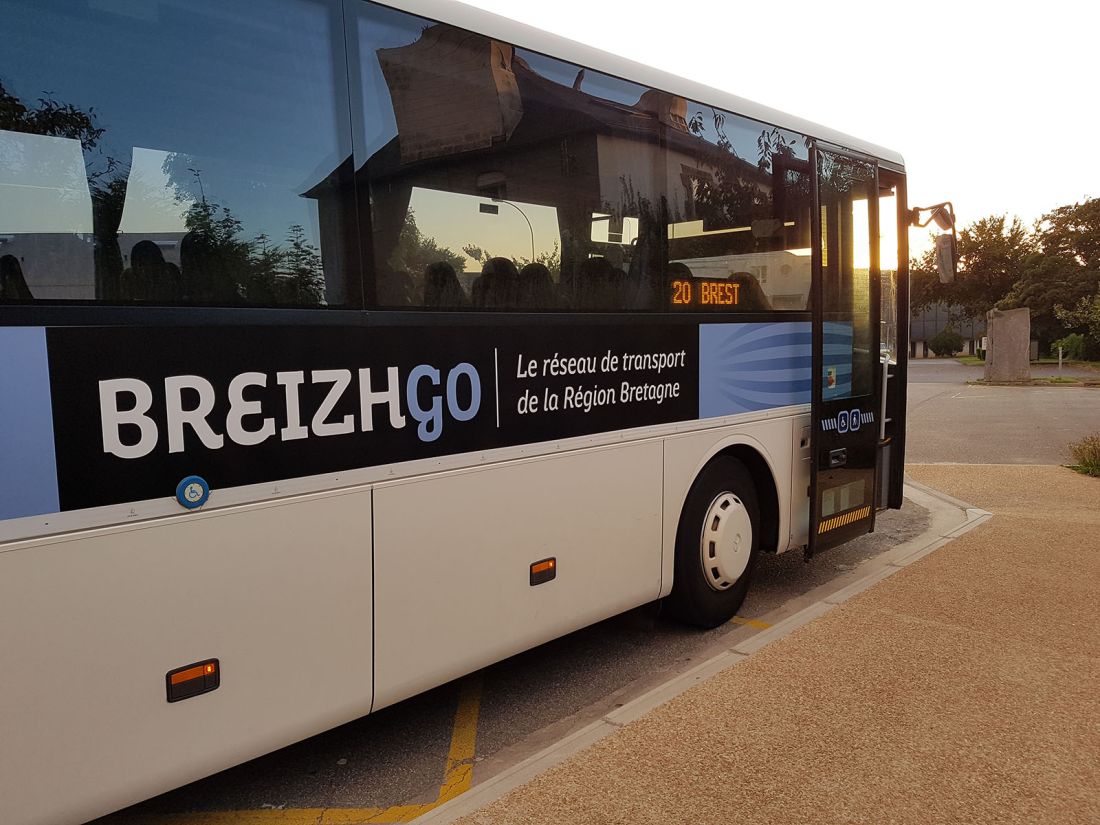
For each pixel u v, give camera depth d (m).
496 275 3.36
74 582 2.25
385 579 2.99
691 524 4.52
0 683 2.14
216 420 2.52
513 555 3.47
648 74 4.11
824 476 5.34
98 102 2.31
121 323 2.32
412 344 3.04
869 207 5.70
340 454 2.83
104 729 2.32
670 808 2.78
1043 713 3.43
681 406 4.34
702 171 4.44
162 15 2.43
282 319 2.66
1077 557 5.80
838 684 3.73
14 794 2.18
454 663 3.25
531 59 3.53
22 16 2.19
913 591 5.05
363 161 2.89
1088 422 14.42
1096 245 39.97
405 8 3.04
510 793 2.89
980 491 8.53
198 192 2.50
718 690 3.68
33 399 2.18
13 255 2.16
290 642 2.72
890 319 6.33
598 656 4.53
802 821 2.70
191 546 2.47
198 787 3.24
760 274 4.86
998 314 23.83
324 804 3.12
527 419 3.51
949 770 3.00
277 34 2.67
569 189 3.69
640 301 4.07
